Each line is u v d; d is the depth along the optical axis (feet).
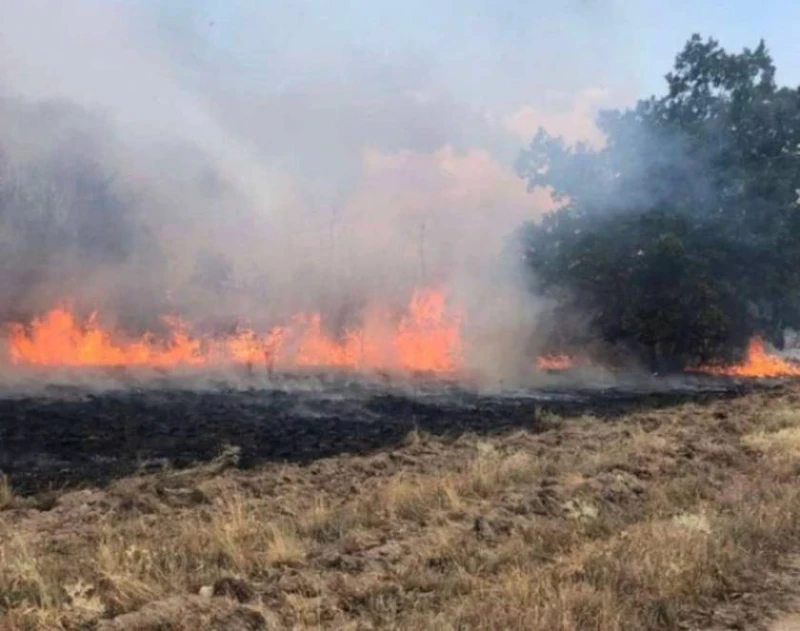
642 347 88.22
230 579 19.03
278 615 17.72
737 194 86.79
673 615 18.33
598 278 85.30
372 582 19.76
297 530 24.25
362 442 42.57
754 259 86.02
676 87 94.99
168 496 28.35
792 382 84.23
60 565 19.83
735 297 85.40
